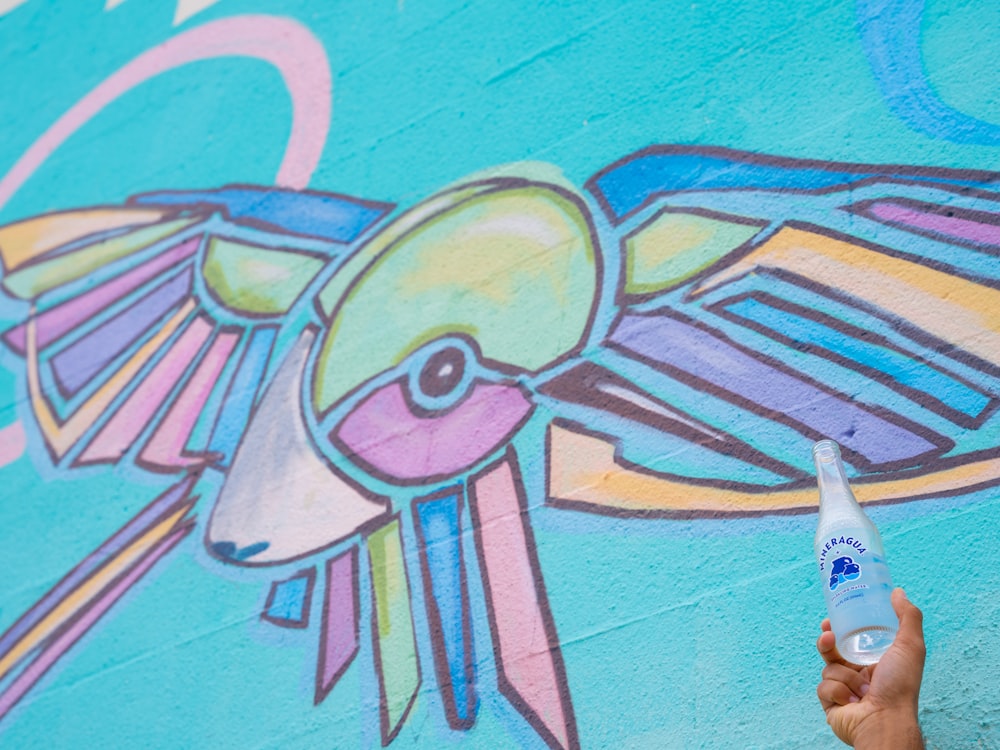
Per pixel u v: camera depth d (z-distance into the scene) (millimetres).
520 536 3205
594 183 3768
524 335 3602
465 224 3979
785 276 3234
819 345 3072
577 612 2998
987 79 3203
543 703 2908
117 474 4242
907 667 2041
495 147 4082
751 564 2816
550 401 3410
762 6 3783
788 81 3570
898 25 3453
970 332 2869
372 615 3312
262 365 4129
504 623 3088
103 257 4992
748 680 2662
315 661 3330
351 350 3945
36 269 5180
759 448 2992
